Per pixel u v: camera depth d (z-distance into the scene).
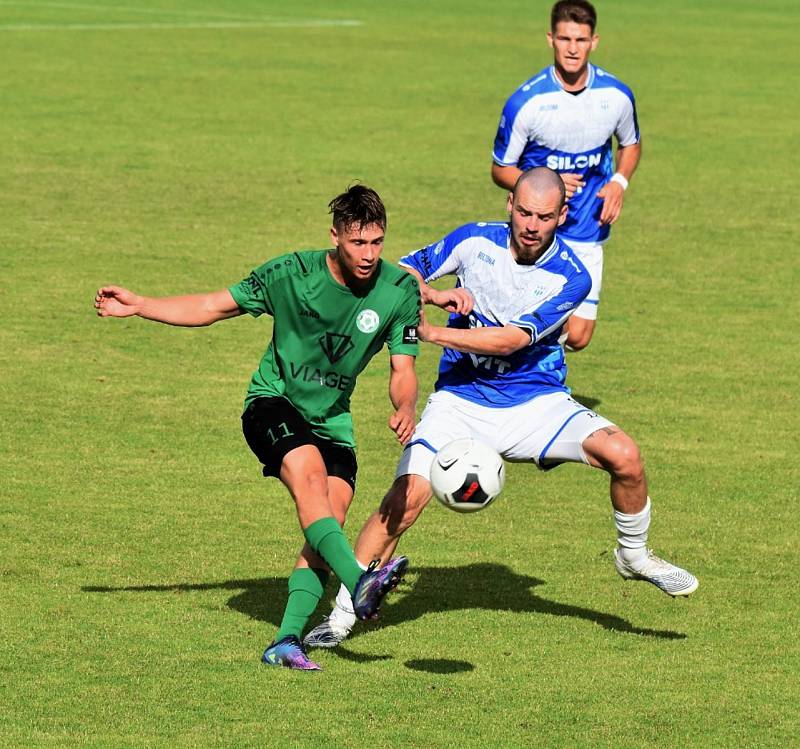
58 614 24.06
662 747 20.06
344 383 22.67
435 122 80.06
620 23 136.38
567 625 24.67
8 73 91.88
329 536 21.41
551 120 37.28
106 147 69.94
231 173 65.25
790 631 24.61
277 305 22.45
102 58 100.69
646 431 35.78
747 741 20.33
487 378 24.72
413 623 24.59
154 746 19.55
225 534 28.27
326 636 23.27
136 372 38.97
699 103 90.31
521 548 28.36
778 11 154.38
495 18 137.50
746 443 35.09
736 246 55.78
